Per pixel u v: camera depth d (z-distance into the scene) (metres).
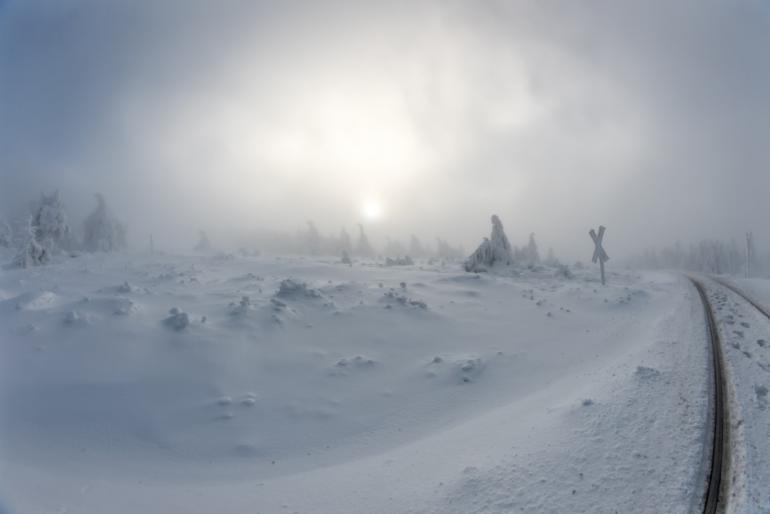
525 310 19.73
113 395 10.23
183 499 6.50
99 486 6.90
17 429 8.91
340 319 16.11
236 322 14.25
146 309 15.03
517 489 5.32
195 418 9.74
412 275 27.22
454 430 8.72
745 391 7.97
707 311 16.58
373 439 9.19
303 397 10.90
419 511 5.29
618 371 9.60
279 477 7.54
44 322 13.25
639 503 4.83
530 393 10.75
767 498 4.83
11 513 5.60
